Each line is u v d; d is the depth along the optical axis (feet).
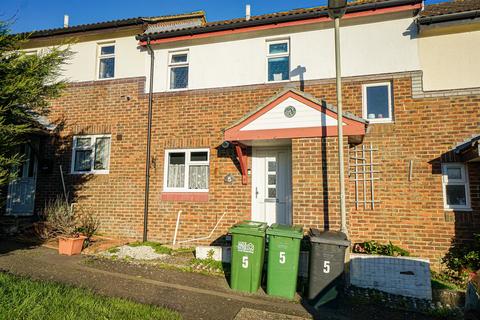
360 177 25.76
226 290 18.28
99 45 35.22
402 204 24.71
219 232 28.30
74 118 33.65
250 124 24.38
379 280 19.69
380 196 25.18
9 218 32.07
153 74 32.40
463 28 26.27
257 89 29.30
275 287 17.83
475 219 23.15
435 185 24.25
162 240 29.55
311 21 28.27
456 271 22.50
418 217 24.30
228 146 29.07
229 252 23.34
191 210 29.19
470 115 24.18
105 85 33.30
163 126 31.07
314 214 22.84
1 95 20.71
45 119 34.19
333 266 17.03
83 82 33.96
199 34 31.01
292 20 28.63
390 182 25.12
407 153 25.08
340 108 21.24
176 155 30.96
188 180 30.22
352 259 20.27
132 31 33.50
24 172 34.17
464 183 23.84
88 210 31.71
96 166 32.83
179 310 15.16
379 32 27.12
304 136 23.22
